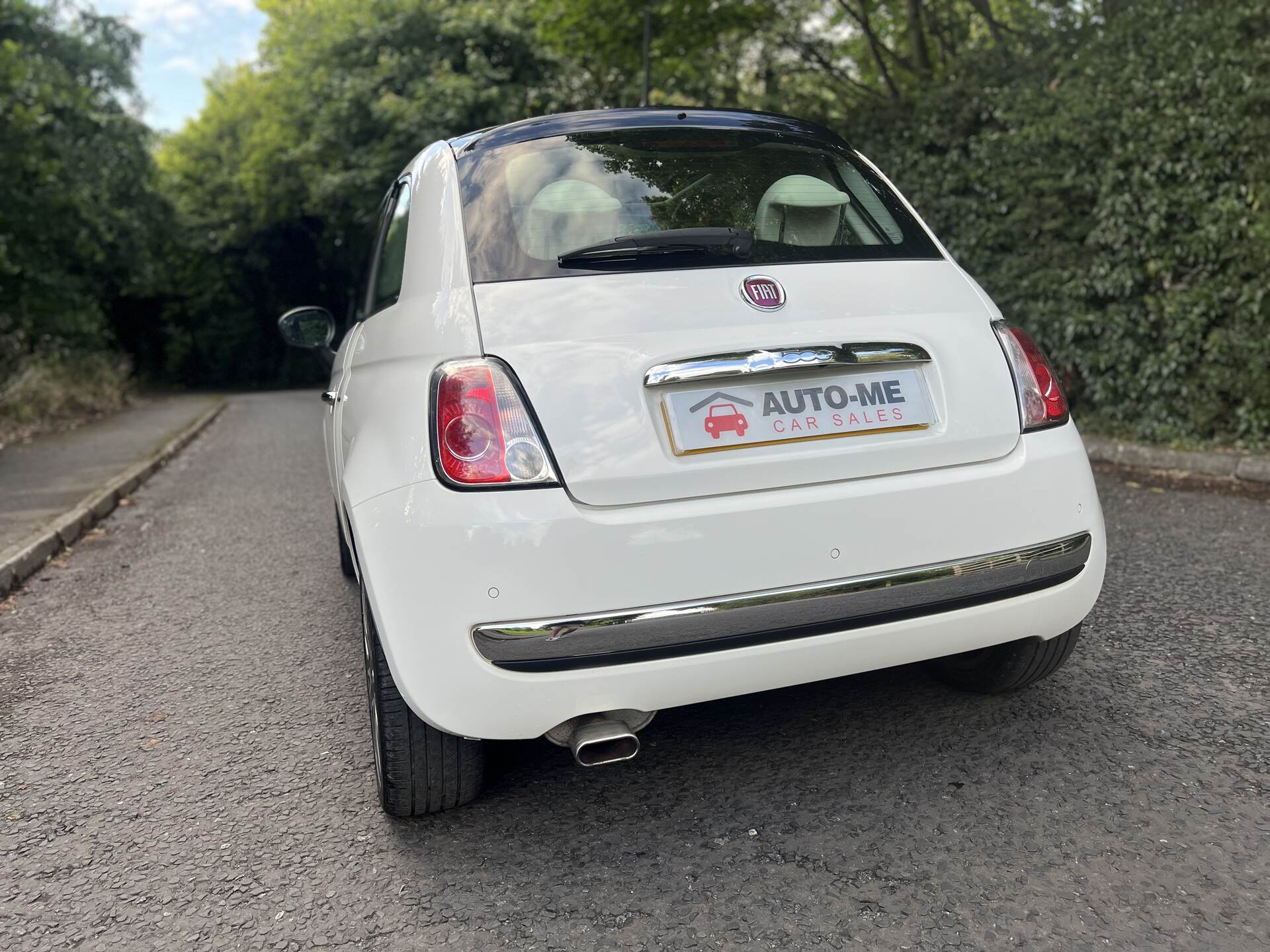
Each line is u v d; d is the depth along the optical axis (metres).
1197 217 6.72
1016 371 2.42
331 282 39.47
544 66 22.28
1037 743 2.65
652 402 2.13
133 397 20.81
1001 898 1.99
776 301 2.28
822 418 2.21
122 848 2.40
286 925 2.05
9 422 12.71
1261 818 2.23
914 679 3.12
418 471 2.11
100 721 3.23
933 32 11.58
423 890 2.15
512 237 2.37
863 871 2.12
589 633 2.02
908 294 2.43
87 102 22.70
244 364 40.06
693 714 2.96
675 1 12.50
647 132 2.71
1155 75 6.97
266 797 2.62
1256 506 5.42
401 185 3.32
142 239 26.84
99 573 5.29
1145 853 2.12
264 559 5.37
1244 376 6.58
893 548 2.19
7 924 2.11
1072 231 7.55
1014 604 2.33
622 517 2.05
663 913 2.01
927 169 8.59
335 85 22.80
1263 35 6.55
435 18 22.70
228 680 3.54
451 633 2.03
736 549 2.09
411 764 2.29
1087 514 2.40
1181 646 3.30
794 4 12.65
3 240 18.75
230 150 36.75
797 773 2.56
